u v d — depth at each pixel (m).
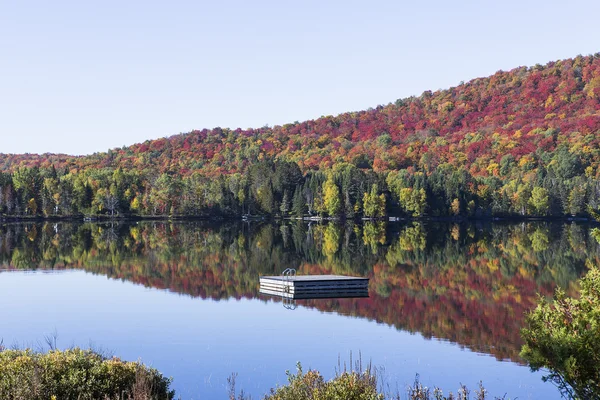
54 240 81.12
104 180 161.88
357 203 147.88
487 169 193.62
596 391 12.92
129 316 31.88
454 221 146.50
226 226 123.00
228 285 42.84
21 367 14.98
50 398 14.00
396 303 35.78
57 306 34.56
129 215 149.00
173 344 26.20
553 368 13.60
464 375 22.06
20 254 62.41
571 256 62.31
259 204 155.12
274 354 24.69
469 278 46.25
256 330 28.80
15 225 117.69
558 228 119.44
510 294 38.97
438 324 30.17
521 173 181.38
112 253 64.44
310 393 14.27
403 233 101.81
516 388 20.58
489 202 154.62
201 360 23.75
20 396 13.70
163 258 59.97
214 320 30.94
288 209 153.88
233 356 24.30
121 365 16.03
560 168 177.50
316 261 58.22
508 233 102.69
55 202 144.12
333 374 21.88
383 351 25.20
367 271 50.69
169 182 153.62
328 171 194.38
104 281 44.44
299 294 38.50
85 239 83.75
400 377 21.72
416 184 148.38
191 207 150.25
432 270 51.22
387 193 151.50
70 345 25.69
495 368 22.91
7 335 27.62
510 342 26.70
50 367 15.27
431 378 21.66
